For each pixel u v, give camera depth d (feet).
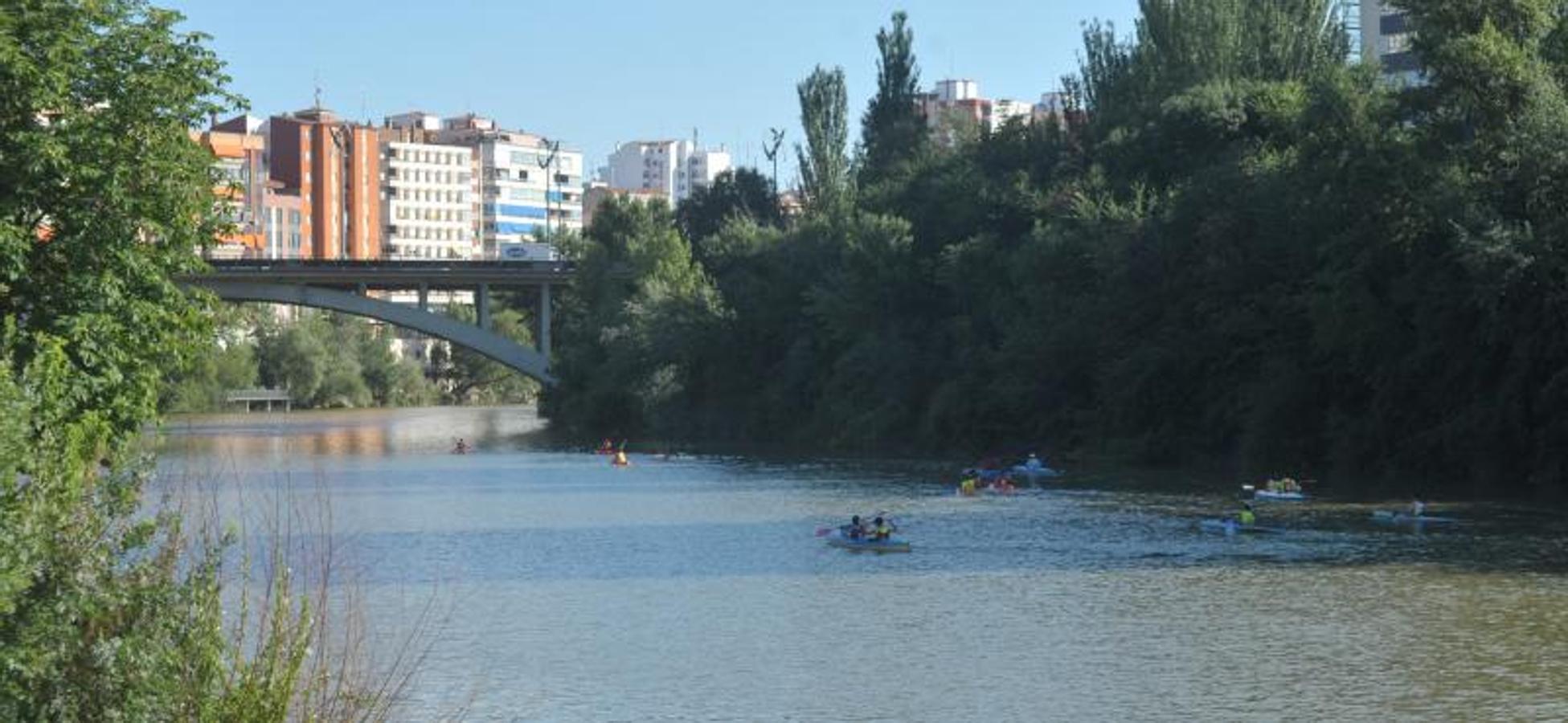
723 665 124.98
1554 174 225.76
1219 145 328.29
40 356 69.62
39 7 110.42
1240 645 128.57
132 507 62.28
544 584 164.45
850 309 378.12
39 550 54.80
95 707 57.41
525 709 111.14
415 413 647.15
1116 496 245.04
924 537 199.52
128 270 111.75
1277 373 271.49
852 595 156.04
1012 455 323.16
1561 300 223.92
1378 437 252.42
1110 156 363.56
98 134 109.70
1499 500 221.46
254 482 289.94
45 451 59.00
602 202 529.86
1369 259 245.65
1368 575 160.66
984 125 483.10
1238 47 372.17
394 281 451.53
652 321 431.02
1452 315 238.27
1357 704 109.40
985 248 355.56
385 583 163.43
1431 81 245.65
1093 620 140.46
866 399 371.97
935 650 129.39
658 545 196.03
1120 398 299.38
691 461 341.00
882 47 544.21
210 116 120.16
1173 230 297.94
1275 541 186.91
